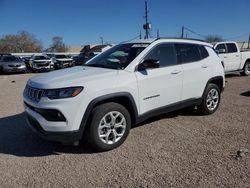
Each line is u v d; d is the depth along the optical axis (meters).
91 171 4.19
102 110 4.69
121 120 4.96
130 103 5.08
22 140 5.50
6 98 10.08
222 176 3.93
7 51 96.44
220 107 7.70
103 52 6.19
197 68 6.32
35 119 4.67
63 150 4.97
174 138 5.38
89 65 5.73
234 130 5.76
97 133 4.68
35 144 5.28
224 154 4.62
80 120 4.53
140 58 5.34
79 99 4.48
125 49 5.76
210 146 4.96
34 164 4.47
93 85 4.63
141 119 5.31
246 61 15.80
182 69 5.97
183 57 6.15
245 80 13.81
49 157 4.71
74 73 5.07
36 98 4.69
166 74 5.62
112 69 5.17
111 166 4.32
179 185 3.74
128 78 5.04
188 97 6.20
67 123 4.46
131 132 5.71
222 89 7.16
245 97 9.15
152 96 5.42
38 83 4.81
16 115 7.39
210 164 4.28
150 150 4.85
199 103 6.54
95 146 4.74
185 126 6.06
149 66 5.19
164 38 5.93
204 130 5.80
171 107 5.84
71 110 4.45
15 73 25.36
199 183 3.77
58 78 4.82
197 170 4.11
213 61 6.82
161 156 4.61
